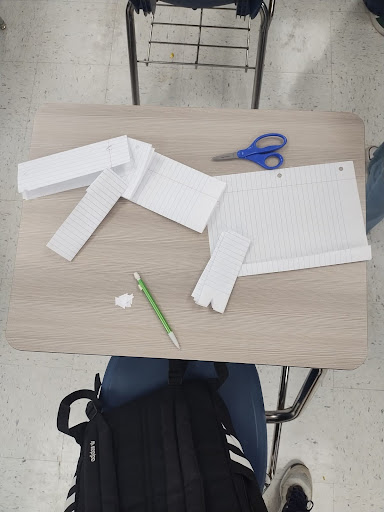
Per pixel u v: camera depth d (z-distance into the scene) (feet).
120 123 4.19
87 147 4.09
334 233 3.94
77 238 3.93
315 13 7.38
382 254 6.49
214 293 3.80
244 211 3.99
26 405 6.15
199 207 3.96
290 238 3.93
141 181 4.03
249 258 3.90
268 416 4.59
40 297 3.88
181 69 7.23
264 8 5.24
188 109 4.22
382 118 6.98
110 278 3.90
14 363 6.26
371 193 5.79
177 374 4.19
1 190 6.83
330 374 6.18
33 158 4.13
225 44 7.29
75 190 4.05
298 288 3.84
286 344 3.77
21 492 5.92
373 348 6.25
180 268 3.91
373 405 6.09
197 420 4.11
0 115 7.12
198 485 3.66
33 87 7.21
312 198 4.00
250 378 4.49
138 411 4.17
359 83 7.11
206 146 4.14
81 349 3.80
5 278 6.55
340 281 3.86
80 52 7.32
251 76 7.19
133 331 3.81
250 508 3.79
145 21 7.37
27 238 3.98
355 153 4.09
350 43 7.27
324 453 5.99
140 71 7.23
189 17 7.36
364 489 5.89
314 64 7.20
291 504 5.65
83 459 3.91
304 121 4.17
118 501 3.70
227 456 3.92
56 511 5.86
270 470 5.40
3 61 7.30
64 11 7.46
